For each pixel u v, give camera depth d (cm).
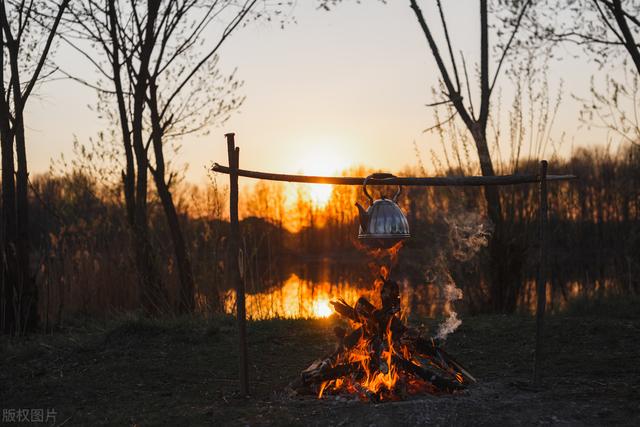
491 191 1080
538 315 552
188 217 1295
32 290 945
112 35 1129
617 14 1056
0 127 941
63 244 1140
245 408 521
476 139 1097
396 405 494
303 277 2588
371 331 542
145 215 1133
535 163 1106
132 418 508
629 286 1113
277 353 726
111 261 1161
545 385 555
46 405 554
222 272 1090
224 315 926
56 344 777
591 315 910
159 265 1140
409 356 554
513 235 1083
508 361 666
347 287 1964
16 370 674
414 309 1259
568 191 1597
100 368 666
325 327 838
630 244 1245
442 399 512
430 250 1308
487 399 512
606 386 554
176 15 1148
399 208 513
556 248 1566
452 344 749
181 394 579
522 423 459
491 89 1103
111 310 1126
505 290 1055
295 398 545
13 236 932
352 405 507
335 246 4519
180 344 761
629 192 1378
